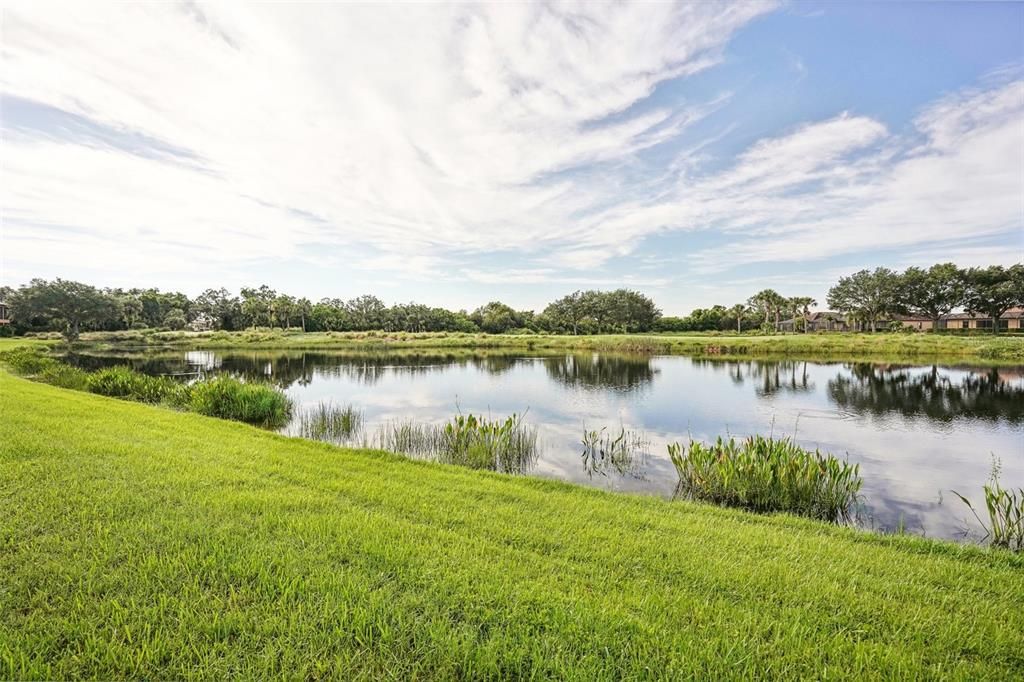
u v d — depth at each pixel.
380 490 5.25
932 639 2.88
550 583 3.33
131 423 8.16
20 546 3.44
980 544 5.68
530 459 9.24
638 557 3.81
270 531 3.96
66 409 9.04
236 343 54.84
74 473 5.08
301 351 45.56
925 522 6.49
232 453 6.53
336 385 20.80
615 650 2.64
